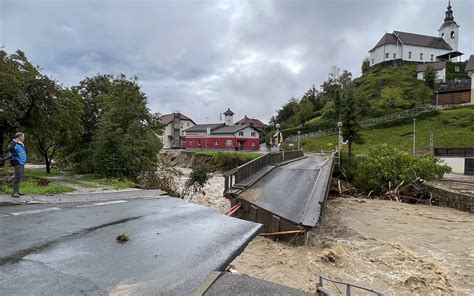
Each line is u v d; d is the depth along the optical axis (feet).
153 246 20.26
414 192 81.00
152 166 67.31
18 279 14.76
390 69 335.06
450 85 249.75
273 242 40.14
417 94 266.77
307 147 210.79
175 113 308.40
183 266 17.01
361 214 60.49
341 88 312.91
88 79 86.84
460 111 206.49
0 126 55.36
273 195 51.47
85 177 62.85
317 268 32.24
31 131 63.87
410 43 346.33
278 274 29.40
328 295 12.71
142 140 67.56
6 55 62.69
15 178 32.99
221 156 159.12
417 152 162.09
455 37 366.84
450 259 35.88
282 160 96.17
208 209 33.14
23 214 26.96
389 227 50.57
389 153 92.63
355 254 37.27
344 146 171.83
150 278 15.39
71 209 30.14
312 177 65.72
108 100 72.18
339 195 85.46
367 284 28.78
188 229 24.71
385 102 262.47
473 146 161.79
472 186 83.82
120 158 61.52
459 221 55.47
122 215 28.78
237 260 31.65
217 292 13.65
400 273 31.58
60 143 74.79
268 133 295.48
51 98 59.98
